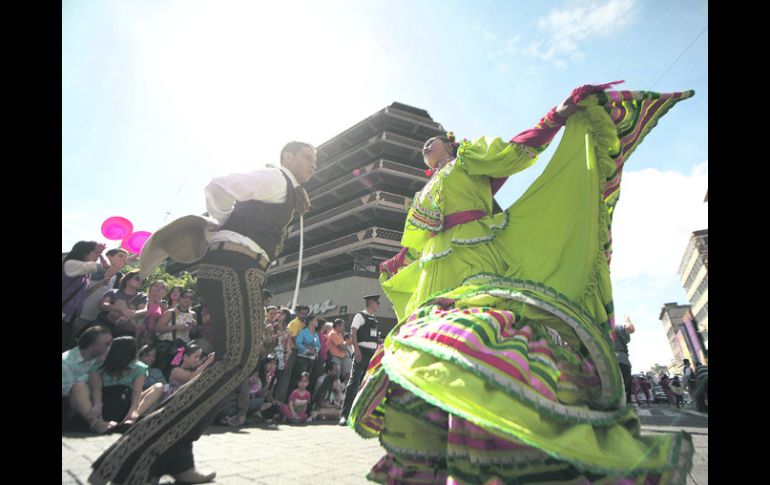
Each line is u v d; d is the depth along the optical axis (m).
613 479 1.02
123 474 1.58
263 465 2.48
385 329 25.84
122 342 3.84
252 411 5.87
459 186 1.90
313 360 6.90
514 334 1.26
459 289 1.52
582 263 1.52
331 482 2.04
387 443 1.37
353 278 26.53
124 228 6.01
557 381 1.18
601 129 1.69
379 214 33.09
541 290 1.45
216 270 1.90
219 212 2.01
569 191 1.69
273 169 2.17
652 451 1.08
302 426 5.52
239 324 1.85
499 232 1.77
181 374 5.01
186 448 1.86
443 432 1.27
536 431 1.03
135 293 5.15
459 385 1.11
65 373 3.58
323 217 36.16
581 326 1.33
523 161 1.82
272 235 2.08
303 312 7.32
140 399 3.97
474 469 1.09
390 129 35.69
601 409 1.27
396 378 1.20
